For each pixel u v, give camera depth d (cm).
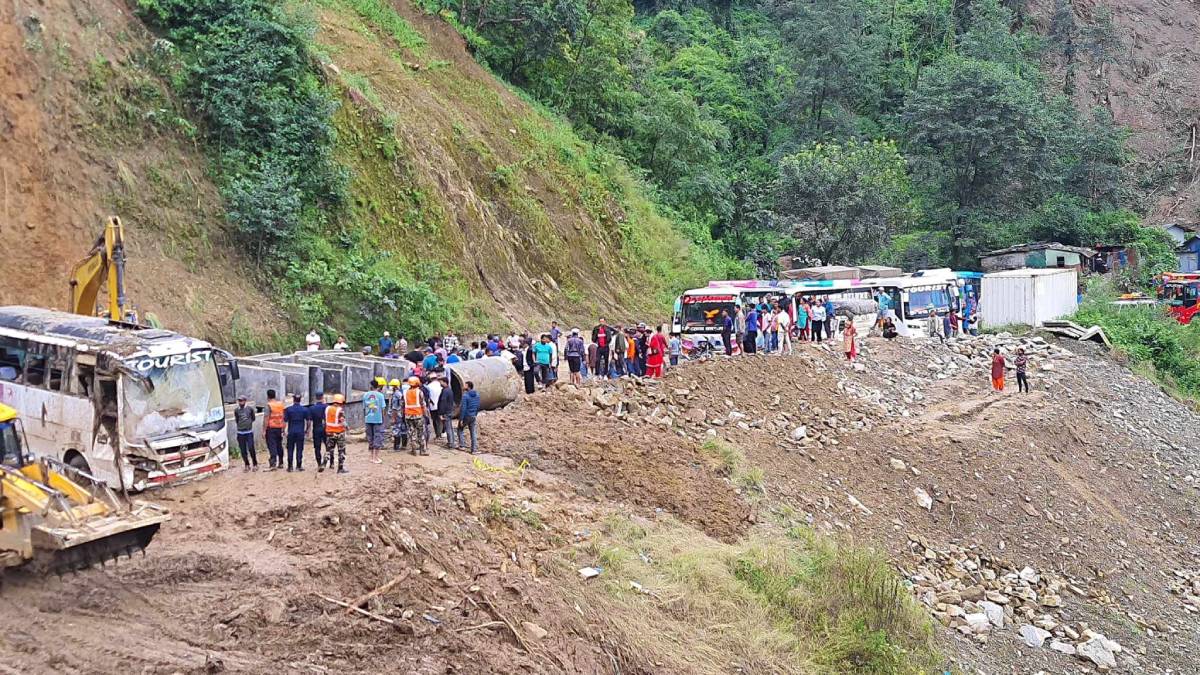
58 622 1089
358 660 1110
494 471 1753
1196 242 7081
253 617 1130
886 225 5634
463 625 1255
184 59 2800
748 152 6981
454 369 1906
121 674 994
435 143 3662
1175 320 5275
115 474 1470
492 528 1563
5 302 2133
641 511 1852
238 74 2817
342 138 3159
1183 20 10419
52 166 2359
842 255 5644
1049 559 2348
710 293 3203
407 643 1171
